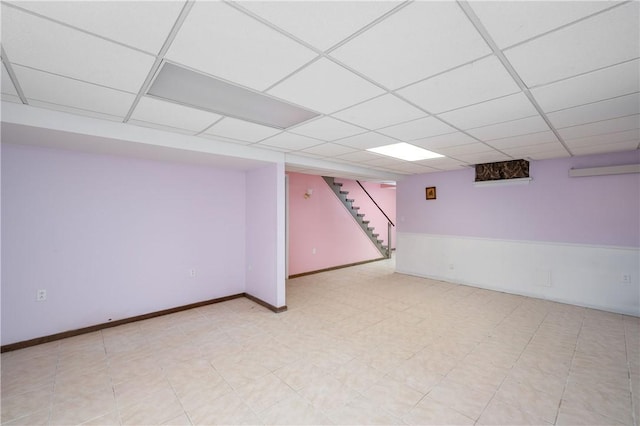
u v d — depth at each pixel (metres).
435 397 2.32
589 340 3.31
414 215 6.73
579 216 4.51
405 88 2.03
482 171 5.41
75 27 1.35
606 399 2.28
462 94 2.13
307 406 2.22
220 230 4.83
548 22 1.32
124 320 3.85
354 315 4.17
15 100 2.28
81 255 3.55
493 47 1.53
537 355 2.98
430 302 4.75
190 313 4.27
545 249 4.84
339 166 5.23
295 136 3.31
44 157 3.31
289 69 1.76
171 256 4.29
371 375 2.63
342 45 1.50
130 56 1.61
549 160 4.77
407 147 3.89
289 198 6.54
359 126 2.92
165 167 4.23
